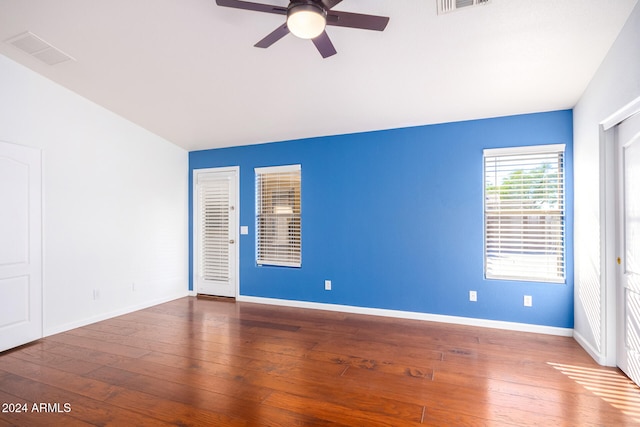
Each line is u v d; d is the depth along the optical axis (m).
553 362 2.79
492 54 2.62
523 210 3.57
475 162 3.74
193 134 4.70
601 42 2.43
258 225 4.93
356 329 3.65
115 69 3.19
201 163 5.30
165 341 3.31
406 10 2.22
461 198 3.79
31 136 3.32
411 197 4.02
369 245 4.22
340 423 2.00
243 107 3.82
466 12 2.21
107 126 4.09
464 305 3.78
